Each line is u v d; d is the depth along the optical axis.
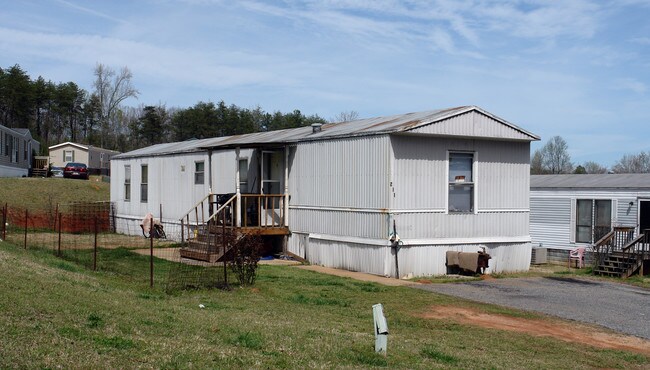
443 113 17.80
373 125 18.89
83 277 13.21
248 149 21.73
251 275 14.43
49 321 7.75
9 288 9.62
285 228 20.61
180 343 7.49
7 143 43.12
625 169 66.06
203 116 72.94
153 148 29.67
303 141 20.06
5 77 75.56
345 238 18.33
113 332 7.64
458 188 18.36
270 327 9.41
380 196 17.20
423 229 17.56
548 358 9.49
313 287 14.67
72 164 50.16
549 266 22.89
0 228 26.31
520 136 18.86
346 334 9.57
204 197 23.83
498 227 18.95
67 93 83.06
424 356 8.57
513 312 13.04
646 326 12.20
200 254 18.39
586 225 24.00
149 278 14.45
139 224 28.62
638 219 22.42
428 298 14.12
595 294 15.63
